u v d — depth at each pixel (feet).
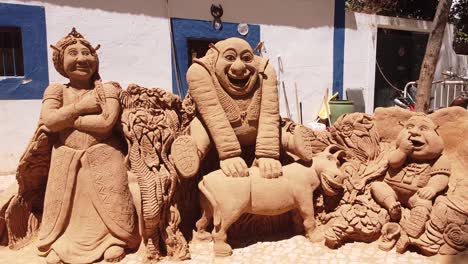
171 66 20.16
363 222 8.80
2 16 16.21
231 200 8.54
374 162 9.89
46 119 8.48
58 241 8.52
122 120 8.89
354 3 33.09
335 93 25.14
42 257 8.68
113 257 8.32
